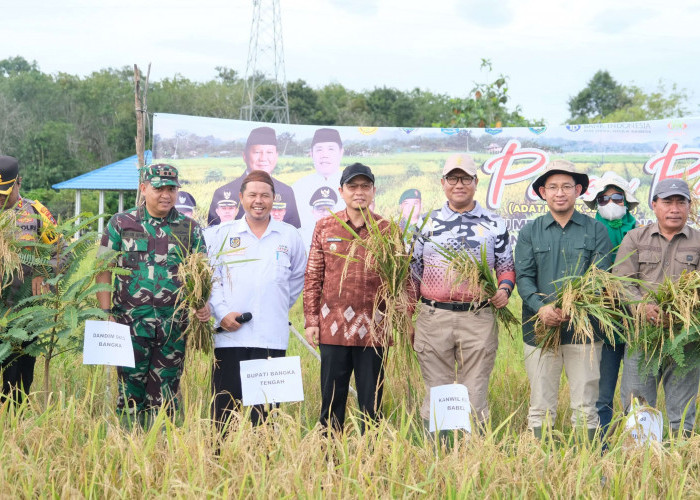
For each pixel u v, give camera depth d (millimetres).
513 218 8961
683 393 5277
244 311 5473
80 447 4320
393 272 5102
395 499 3922
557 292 5246
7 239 5000
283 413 4492
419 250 5594
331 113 70188
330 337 5387
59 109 70125
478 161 8922
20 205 5645
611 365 5961
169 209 5504
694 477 4258
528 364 5637
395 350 5258
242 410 4930
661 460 4199
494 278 5340
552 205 5547
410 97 79688
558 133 8906
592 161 8922
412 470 4141
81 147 66125
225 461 4109
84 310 5082
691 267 5328
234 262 5262
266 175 5621
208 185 8273
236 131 8336
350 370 5492
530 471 4137
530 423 5609
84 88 73750
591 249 5523
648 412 4688
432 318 5516
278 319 5574
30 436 4270
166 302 5434
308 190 8570
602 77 85938
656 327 5113
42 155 61531
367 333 5340
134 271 5410
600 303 5035
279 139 8484
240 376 5129
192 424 4414
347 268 5355
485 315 5469
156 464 4094
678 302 4930
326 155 8594
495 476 4059
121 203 33969
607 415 5938
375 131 8719
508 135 8898
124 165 34469
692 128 8820
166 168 5418
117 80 78062
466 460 4035
